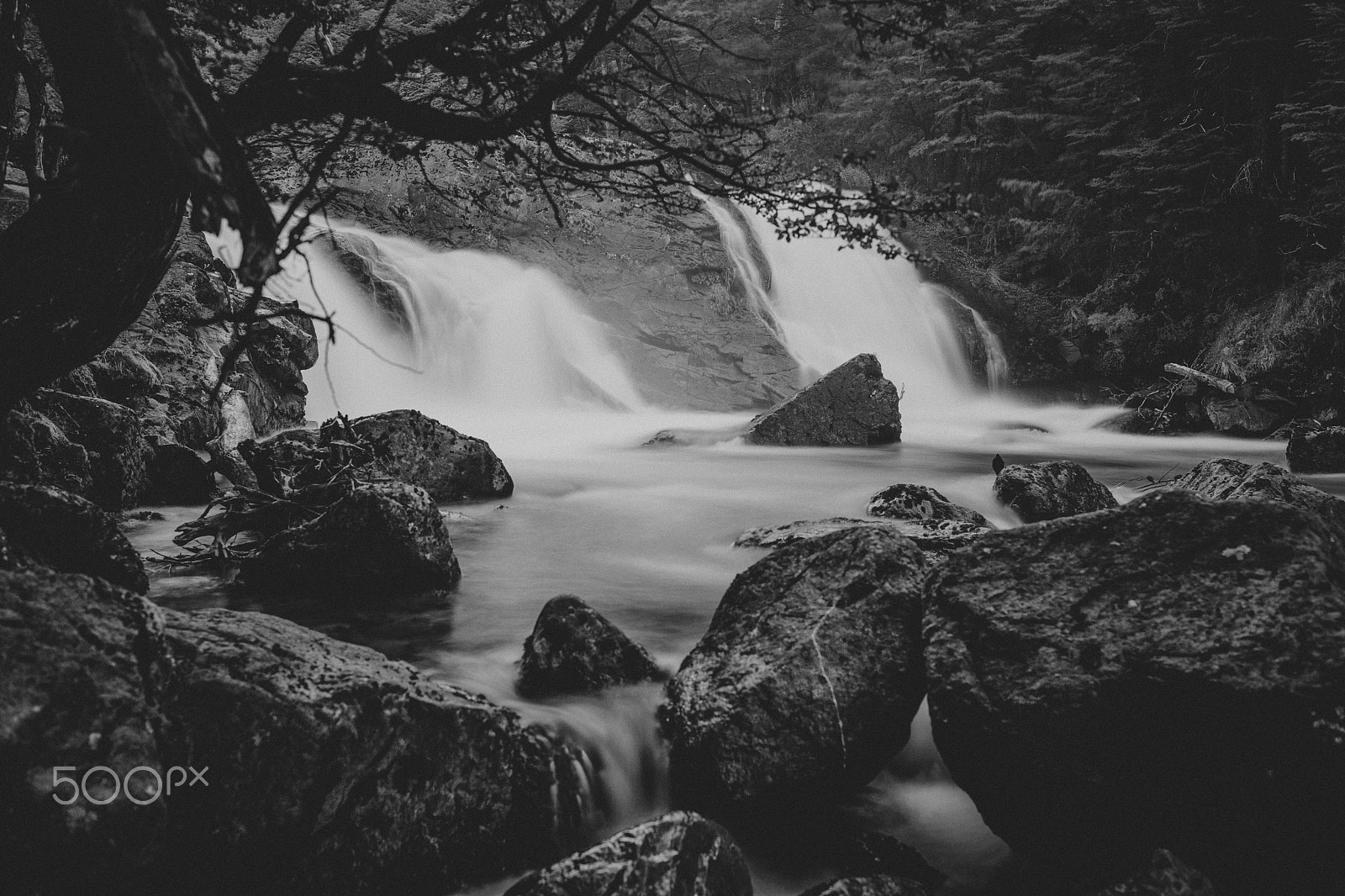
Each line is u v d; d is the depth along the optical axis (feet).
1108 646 14.06
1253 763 12.92
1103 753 13.75
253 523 27.71
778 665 16.16
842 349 87.97
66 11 11.92
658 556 30.40
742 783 15.48
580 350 72.33
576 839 15.25
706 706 16.26
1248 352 79.66
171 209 13.98
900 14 16.01
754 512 37.70
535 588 25.85
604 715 17.11
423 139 14.89
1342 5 77.87
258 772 12.26
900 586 17.08
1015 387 93.25
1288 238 86.58
